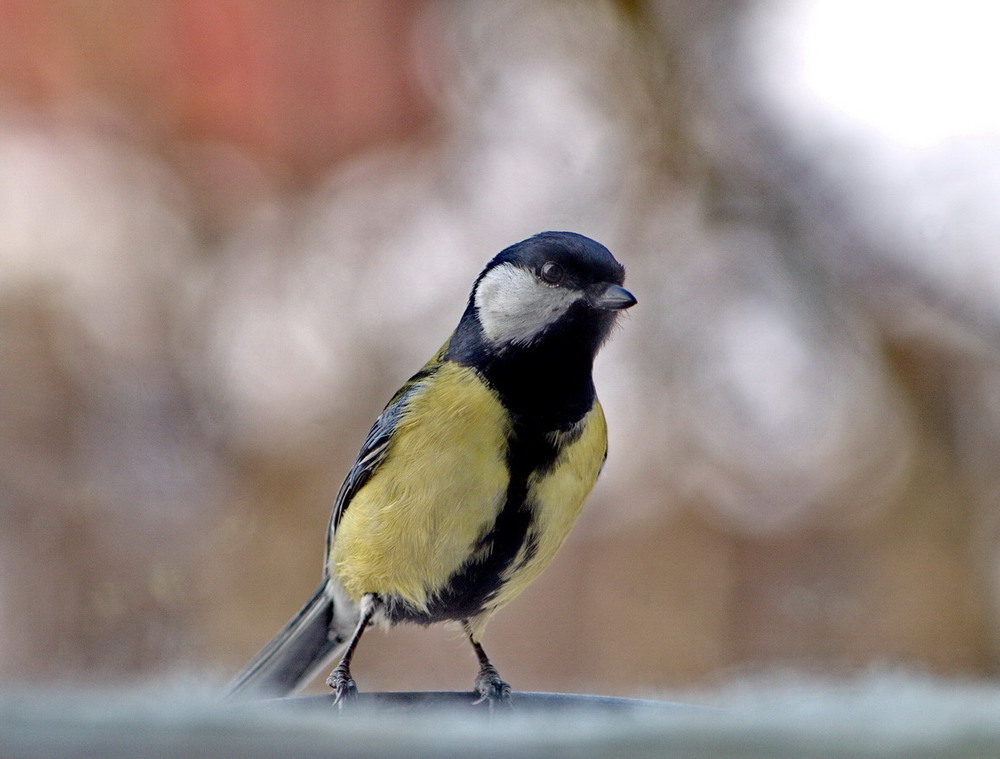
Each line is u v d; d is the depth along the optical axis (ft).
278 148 10.83
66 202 10.41
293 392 10.19
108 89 10.59
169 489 9.81
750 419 9.80
